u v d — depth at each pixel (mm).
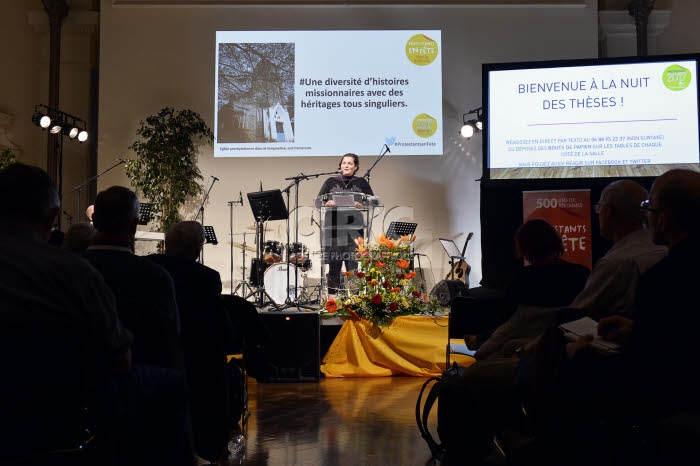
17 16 8797
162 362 2240
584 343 1920
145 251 8242
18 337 1611
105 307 1729
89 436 1694
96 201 2258
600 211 2305
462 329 3512
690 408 1605
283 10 8438
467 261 8328
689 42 8859
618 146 5578
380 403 4258
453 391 2844
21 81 8789
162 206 8031
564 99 5613
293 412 3965
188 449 2207
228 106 8391
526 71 5645
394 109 8367
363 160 8328
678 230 1750
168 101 8391
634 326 1714
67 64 8906
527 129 5637
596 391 1908
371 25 8422
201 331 2748
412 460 2895
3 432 1591
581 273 2635
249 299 7949
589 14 8438
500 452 3023
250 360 3520
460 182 8359
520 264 5164
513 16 8461
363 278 5637
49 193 1763
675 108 5551
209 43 8445
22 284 1639
